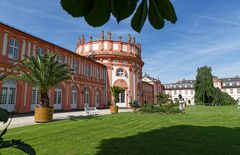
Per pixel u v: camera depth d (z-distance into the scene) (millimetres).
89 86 34469
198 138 8336
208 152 6203
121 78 40625
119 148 6566
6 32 19875
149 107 25406
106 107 39000
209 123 13820
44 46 24703
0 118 1016
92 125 12352
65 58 28734
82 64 32906
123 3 1033
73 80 29891
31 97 22078
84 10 949
